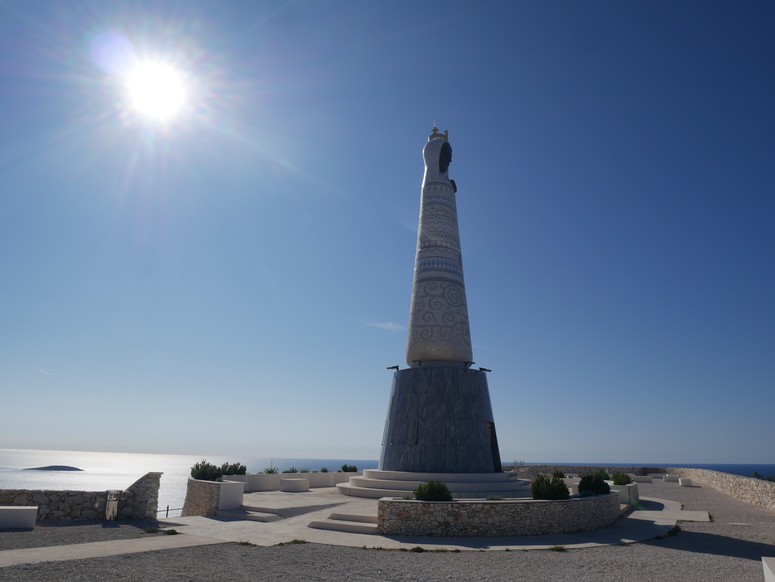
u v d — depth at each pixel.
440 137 30.86
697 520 21.39
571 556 13.73
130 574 10.49
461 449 24.91
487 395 27.31
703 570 12.27
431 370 26.44
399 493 22.88
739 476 31.59
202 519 19.16
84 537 14.53
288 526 17.73
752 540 16.70
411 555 13.56
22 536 14.32
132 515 17.98
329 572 11.40
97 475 144.25
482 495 23.03
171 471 180.12
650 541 16.34
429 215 29.39
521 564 12.66
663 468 54.03
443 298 27.70
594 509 18.62
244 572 11.09
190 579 10.30
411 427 25.73
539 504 17.12
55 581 9.77
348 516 18.02
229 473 28.16
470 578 11.17
